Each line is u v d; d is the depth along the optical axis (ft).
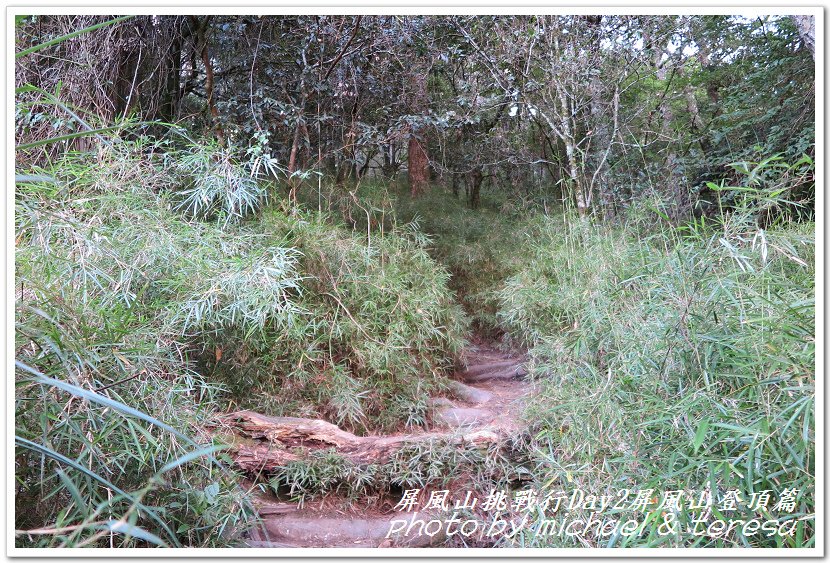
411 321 11.07
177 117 13.84
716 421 4.83
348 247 11.25
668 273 6.51
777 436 4.48
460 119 16.71
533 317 11.72
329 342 9.83
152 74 12.61
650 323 6.70
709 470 4.46
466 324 13.60
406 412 9.73
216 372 8.65
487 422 9.30
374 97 15.93
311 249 10.54
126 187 8.54
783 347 4.71
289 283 8.38
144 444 5.18
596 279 9.25
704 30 16.55
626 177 16.15
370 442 8.13
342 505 7.66
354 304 10.59
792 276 6.83
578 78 14.80
